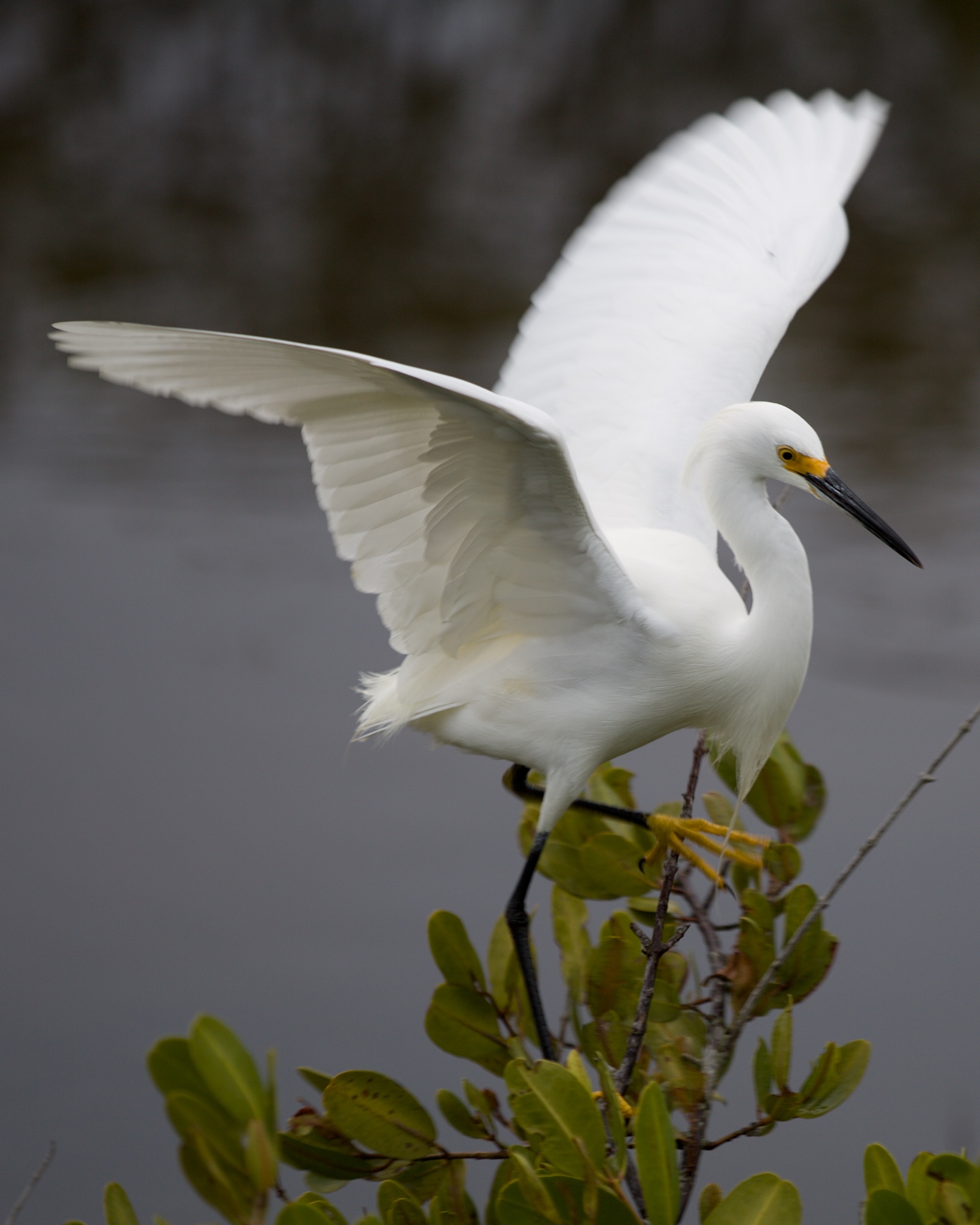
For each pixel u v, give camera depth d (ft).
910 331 76.79
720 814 23.85
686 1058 18.78
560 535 20.88
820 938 18.93
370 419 19.34
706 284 28.35
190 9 144.46
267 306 78.54
